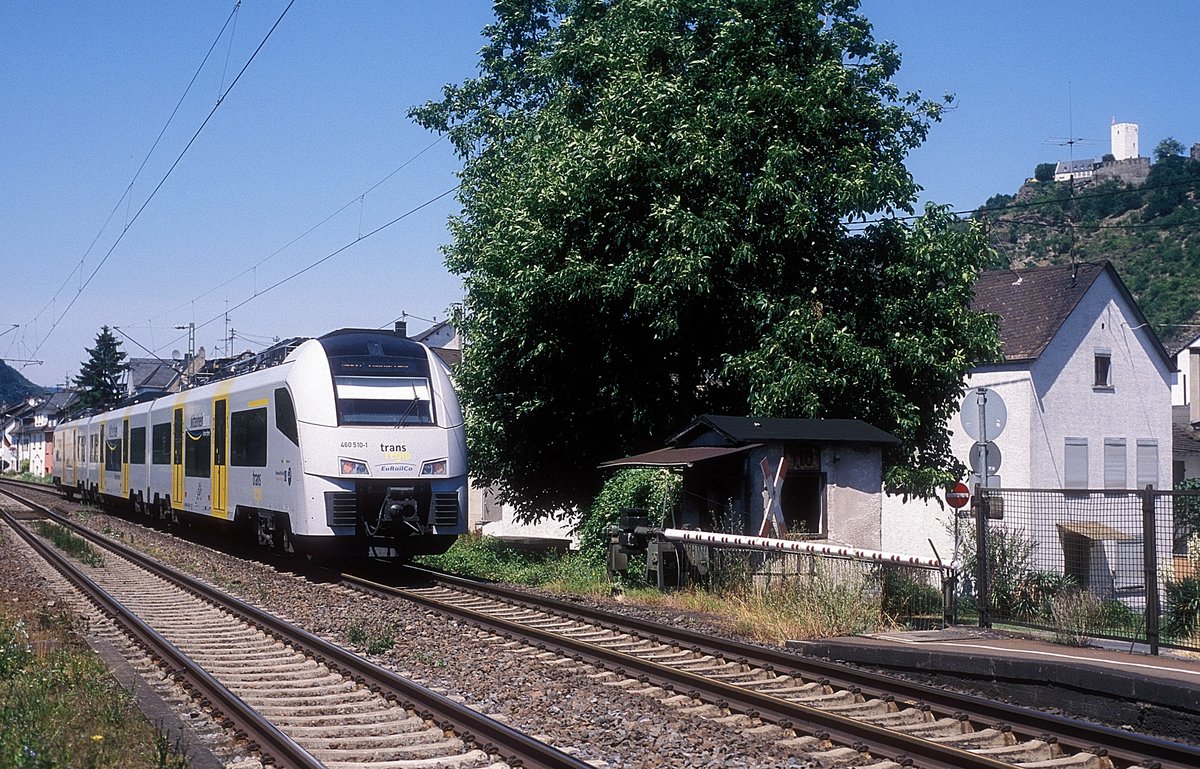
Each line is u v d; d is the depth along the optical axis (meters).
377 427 18.05
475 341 22.44
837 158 19.34
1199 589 13.05
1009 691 9.79
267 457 19.50
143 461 31.02
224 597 15.14
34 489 65.62
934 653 10.42
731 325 20.31
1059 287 30.92
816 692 9.60
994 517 14.52
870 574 13.77
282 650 11.77
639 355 21.14
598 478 23.33
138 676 10.15
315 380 18.34
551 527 34.72
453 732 8.05
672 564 16.28
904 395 19.34
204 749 7.55
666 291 18.61
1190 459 35.62
